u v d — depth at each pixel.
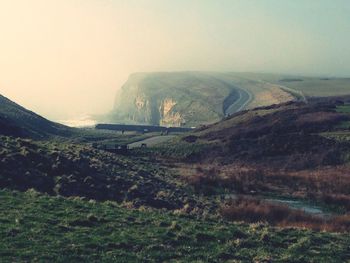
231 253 22.97
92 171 50.56
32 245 21.02
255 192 65.62
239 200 56.47
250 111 175.00
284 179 74.56
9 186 37.69
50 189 40.91
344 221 41.38
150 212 31.77
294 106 166.25
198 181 68.75
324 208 56.47
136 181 53.22
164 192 52.50
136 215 29.78
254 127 136.00
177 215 31.94
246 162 104.06
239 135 126.12
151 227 26.61
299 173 83.56
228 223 31.14
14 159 43.56
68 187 42.28
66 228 24.42
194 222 29.06
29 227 23.67
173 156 114.44
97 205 31.78
